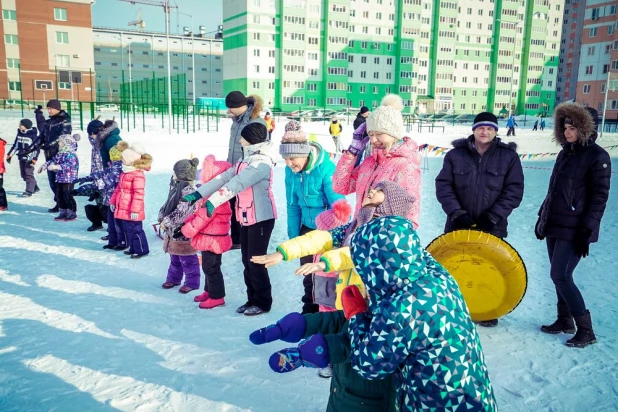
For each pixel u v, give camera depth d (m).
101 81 99.50
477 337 1.94
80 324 4.33
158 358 3.74
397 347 1.81
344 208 3.15
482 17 86.94
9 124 29.91
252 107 6.40
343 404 2.25
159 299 5.02
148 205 9.70
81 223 8.45
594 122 3.87
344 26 77.56
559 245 3.99
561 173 4.00
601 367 3.61
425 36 83.62
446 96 85.75
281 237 7.64
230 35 78.31
